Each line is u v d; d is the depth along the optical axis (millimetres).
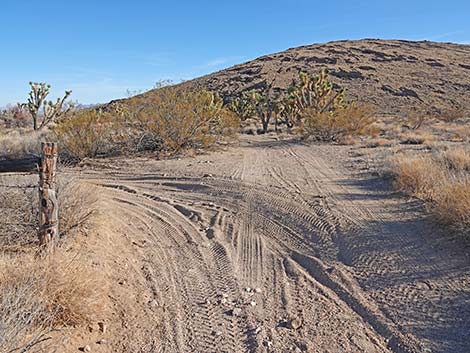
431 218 8766
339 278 6703
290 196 11727
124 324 5254
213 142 24359
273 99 45938
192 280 6723
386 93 77375
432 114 57031
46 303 4652
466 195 8125
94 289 5277
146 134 22000
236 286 6512
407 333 5074
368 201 10984
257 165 17750
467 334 4941
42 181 6086
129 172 16609
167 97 22062
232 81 84500
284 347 4855
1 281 4758
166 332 5180
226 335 5145
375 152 21453
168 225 9641
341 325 5344
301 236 8812
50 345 4402
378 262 7137
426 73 89125
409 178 11820
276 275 6973
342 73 86062
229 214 10523
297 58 98438
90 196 8797
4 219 6660
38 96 28688
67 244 6867
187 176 15125
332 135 30781
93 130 19547
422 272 6590
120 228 8922
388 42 117812
